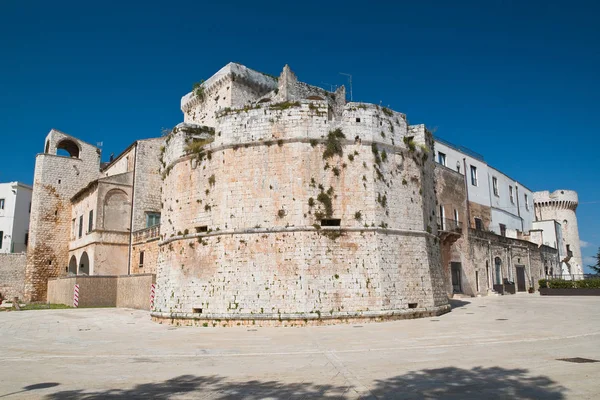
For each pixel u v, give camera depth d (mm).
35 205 61688
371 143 32094
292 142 31219
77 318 36688
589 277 69000
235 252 30359
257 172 31219
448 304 35500
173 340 22953
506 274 64938
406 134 34469
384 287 30094
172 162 35344
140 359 17547
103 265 50812
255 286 29422
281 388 12289
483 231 60594
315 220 30188
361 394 11391
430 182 36969
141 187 53750
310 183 30656
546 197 99500
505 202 75812
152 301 41062
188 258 32312
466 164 64625
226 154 32094
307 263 29375
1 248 77500
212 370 14984
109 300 49156
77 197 60750
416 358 15906
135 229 52625
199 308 30703
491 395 10945
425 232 33750
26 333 27625
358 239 30422
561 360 14719
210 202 32188
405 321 29047
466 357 15766
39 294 60031
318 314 28375
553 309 35188
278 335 23828
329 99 45719
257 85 49062
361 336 22297
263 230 30156
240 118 32312
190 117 52844
